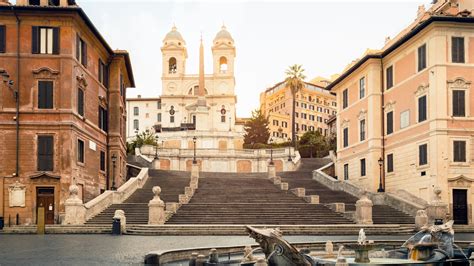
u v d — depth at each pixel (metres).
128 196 44.62
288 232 33.84
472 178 40.88
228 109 138.38
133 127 147.00
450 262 17.83
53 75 39.88
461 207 40.66
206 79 141.50
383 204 43.56
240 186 51.22
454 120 41.22
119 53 51.19
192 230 33.28
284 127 162.62
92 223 35.91
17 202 38.56
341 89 60.53
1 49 39.88
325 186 53.84
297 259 14.84
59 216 38.56
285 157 85.50
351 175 56.56
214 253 18.84
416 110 44.41
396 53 48.41
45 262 18.94
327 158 74.25
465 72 41.81
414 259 18.42
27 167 38.94
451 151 40.97
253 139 122.44
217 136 109.62
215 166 87.38
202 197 44.56
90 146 44.38
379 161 48.69
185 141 109.75
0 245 25.61
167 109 139.38
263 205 40.47
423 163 42.94
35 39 40.06
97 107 47.38
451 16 41.22
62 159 39.06
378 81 51.41
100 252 22.31
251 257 17.92
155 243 26.55
